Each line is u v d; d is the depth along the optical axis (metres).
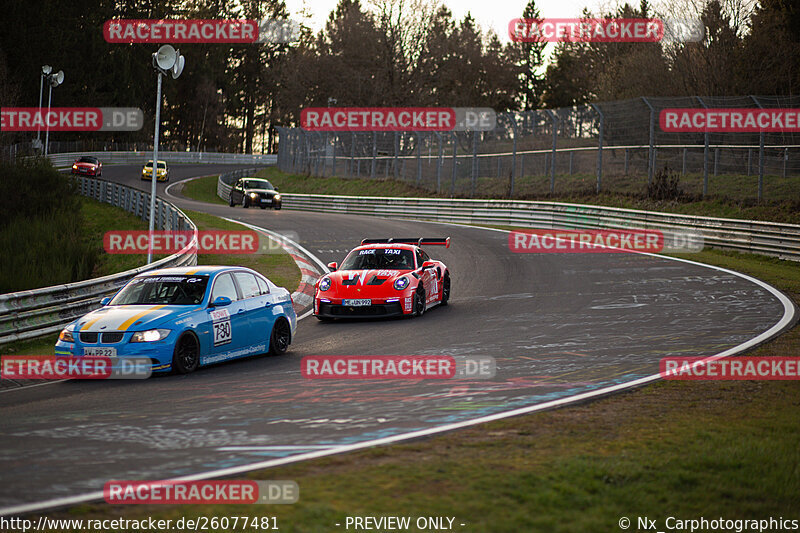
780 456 21.34
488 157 165.88
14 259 82.69
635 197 119.62
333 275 56.59
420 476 19.84
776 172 128.62
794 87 155.62
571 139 143.75
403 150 176.00
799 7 156.38
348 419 27.03
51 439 24.91
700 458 21.11
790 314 49.94
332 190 185.88
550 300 61.09
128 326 36.88
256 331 42.09
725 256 88.38
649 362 36.59
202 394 32.34
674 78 168.25
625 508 17.72
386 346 44.28
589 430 24.58
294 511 17.41
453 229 118.56
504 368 36.31
